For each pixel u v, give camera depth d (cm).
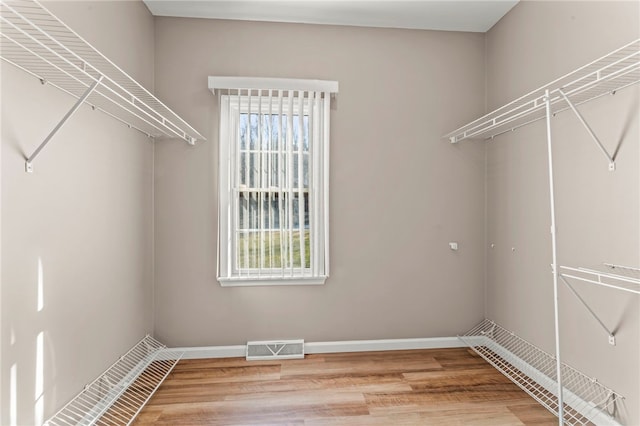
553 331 201
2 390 118
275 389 205
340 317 262
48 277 140
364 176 263
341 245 262
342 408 185
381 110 264
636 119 150
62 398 149
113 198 192
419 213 268
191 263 251
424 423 173
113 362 193
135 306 220
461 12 244
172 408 185
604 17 165
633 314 153
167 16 246
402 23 258
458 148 271
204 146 250
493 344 260
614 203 161
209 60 249
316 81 249
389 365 237
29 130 129
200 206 251
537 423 173
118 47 195
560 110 193
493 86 262
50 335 141
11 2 115
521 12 228
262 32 253
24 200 127
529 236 222
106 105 177
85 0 160
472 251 272
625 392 157
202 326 252
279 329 257
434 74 268
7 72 119
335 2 230
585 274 178
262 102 252
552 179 155
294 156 255
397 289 267
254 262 252
